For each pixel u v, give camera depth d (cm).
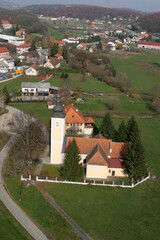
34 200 6091
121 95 15550
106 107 13162
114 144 7356
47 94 14350
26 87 14025
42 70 18438
